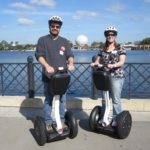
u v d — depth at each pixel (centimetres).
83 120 676
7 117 702
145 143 546
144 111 736
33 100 779
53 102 624
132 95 791
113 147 532
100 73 548
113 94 570
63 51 552
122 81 568
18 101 786
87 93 809
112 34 559
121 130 554
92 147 534
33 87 785
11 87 834
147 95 785
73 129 560
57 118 549
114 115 579
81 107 759
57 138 554
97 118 591
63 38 559
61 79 520
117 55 561
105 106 574
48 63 548
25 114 727
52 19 538
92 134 590
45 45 546
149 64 761
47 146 541
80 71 807
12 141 565
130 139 564
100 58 583
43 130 535
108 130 572
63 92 531
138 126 629
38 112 743
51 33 546
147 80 780
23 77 830
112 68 560
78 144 546
